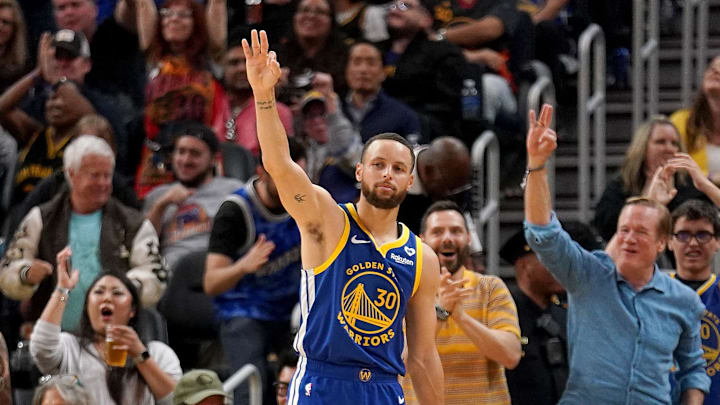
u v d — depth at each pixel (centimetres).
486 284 1195
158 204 1563
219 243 1445
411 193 1373
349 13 1881
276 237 1456
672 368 1229
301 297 938
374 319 928
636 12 1934
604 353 1209
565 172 1925
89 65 1839
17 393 1405
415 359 979
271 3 1845
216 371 1427
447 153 1362
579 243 1382
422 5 1936
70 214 1459
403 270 938
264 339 1449
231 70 1752
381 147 925
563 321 1336
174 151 1602
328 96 1600
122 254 1440
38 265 1420
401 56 1772
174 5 1761
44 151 1694
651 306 1215
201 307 1461
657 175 1338
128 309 1327
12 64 1883
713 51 2175
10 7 1872
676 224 1313
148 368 1297
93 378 1292
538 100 1906
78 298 1428
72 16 1889
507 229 1803
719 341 1295
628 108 2008
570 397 1223
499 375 1182
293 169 906
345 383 930
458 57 1748
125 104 1880
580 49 1805
